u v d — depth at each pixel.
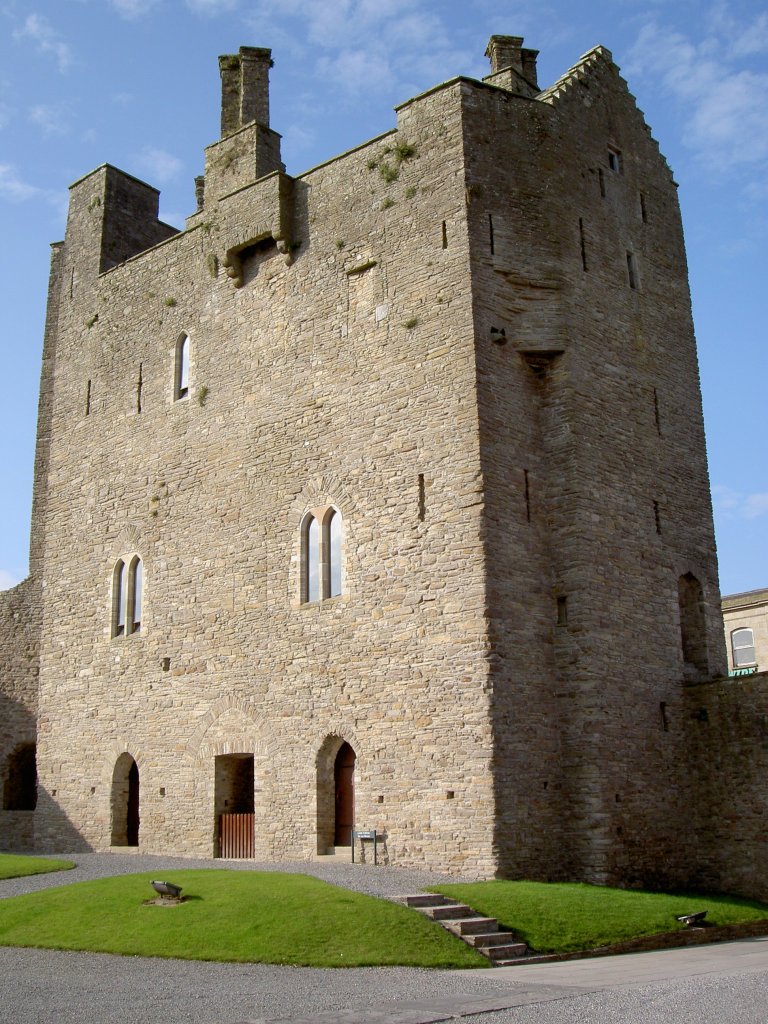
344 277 28.58
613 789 24.55
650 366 29.41
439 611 24.56
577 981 14.97
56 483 35.88
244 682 28.47
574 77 29.59
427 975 15.45
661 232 31.34
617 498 26.98
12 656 38.12
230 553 29.73
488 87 27.45
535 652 24.67
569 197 28.19
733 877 25.92
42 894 20.80
